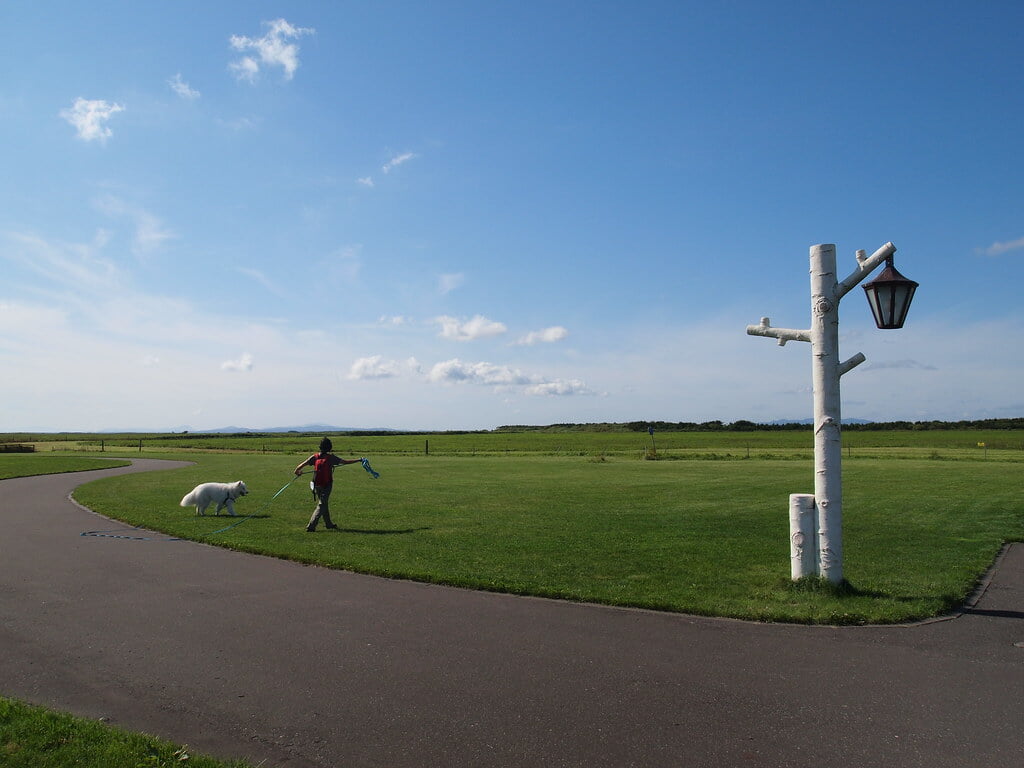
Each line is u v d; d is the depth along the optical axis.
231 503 17.88
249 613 8.40
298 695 5.84
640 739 5.04
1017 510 19.38
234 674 6.33
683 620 8.16
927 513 18.72
